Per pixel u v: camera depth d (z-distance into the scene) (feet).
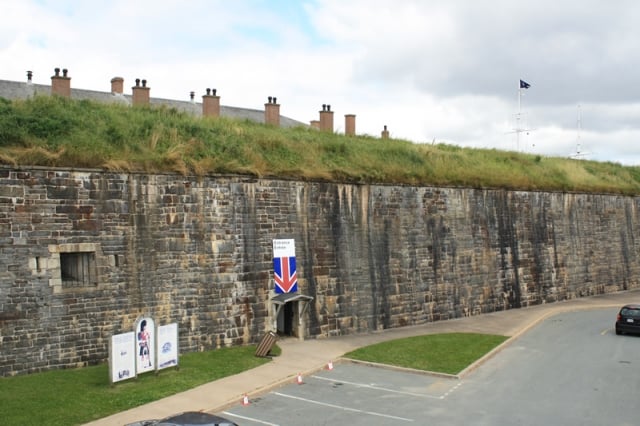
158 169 67.26
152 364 57.82
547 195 118.32
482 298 102.32
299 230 78.79
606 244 132.05
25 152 59.41
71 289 60.75
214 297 70.28
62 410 47.32
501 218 107.86
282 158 80.79
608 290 131.23
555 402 54.29
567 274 120.88
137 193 65.62
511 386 59.41
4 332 57.00
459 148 126.00
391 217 89.86
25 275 58.39
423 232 94.17
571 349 76.13
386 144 104.73
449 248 97.81
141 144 69.15
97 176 63.10
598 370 65.67
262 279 74.38
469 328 88.58
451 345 75.66
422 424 48.16
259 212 75.00
